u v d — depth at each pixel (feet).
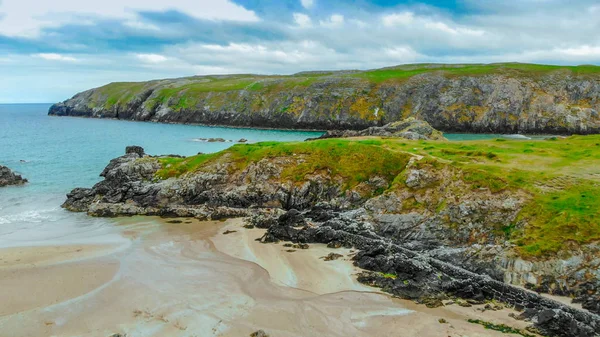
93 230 163.43
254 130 548.72
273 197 187.83
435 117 519.19
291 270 125.29
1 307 101.71
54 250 140.87
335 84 597.52
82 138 449.48
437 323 96.48
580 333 90.07
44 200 205.36
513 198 132.46
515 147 190.49
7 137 460.55
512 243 119.14
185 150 354.74
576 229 113.60
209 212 182.09
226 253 138.82
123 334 90.07
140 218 179.83
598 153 166.09
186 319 96.73
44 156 326.24
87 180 245.45
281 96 604.90
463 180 146.30
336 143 201.87
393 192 156.87
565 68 532.73
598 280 103.30
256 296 108.99
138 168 207.10
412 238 141.90
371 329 94.22
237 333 91.15
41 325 94.02
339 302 106.22
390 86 569.64
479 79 533.14
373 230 149.48
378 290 112.88
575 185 132.36
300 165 193.57
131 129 558.15
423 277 114.42
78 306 102.53
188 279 118.83
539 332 92.43
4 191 219.61
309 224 161.48
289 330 93.04
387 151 187.01
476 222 133.39
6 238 153.07
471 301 106.93
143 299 106.42
